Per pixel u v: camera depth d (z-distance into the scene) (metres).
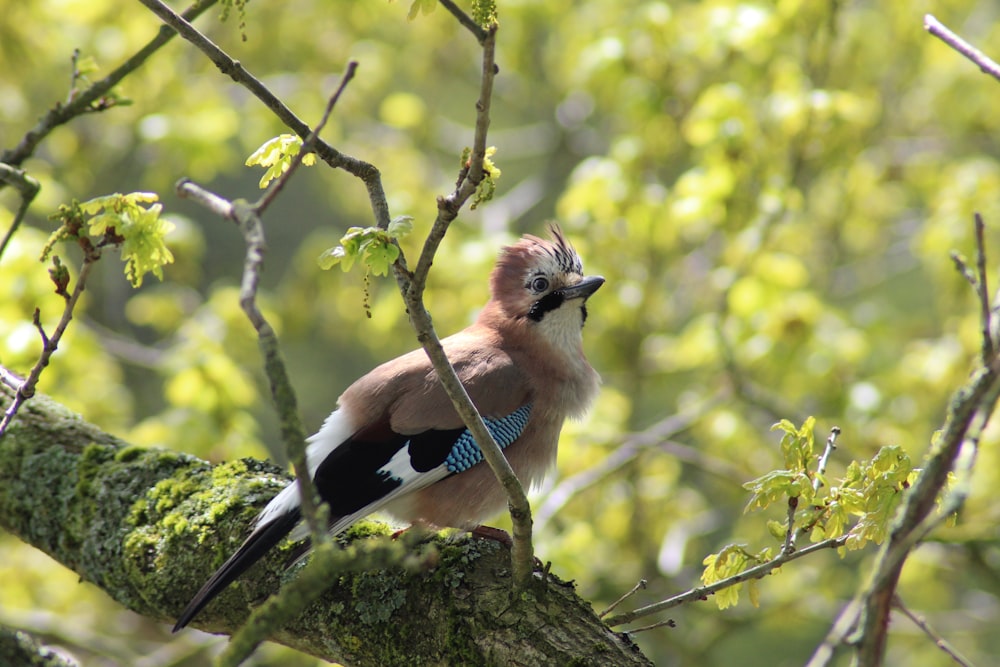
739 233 11.02
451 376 4.60
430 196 12.96
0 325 9.38
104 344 11.38
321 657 6.02
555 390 7.33
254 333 12.02
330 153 5.07
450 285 11.65
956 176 11.40
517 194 14.62
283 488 6.53
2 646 4.74
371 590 5.73
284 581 5.99
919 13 11.67
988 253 11.41
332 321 13.87
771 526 5.50
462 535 6.05
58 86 12.92
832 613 11.41
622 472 11.58
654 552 11.97
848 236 13.49
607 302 11.45
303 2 13.25
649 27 10.91
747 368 11.41
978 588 12.95
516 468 7.14
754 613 11.57
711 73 11.27
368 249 4.52
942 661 12.09
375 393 6.76
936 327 12.45
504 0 12.62
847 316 11.71
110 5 12.24
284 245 21.27
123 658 10.58
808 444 5.30
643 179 11.28
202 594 5.57
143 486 6.66
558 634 5.35
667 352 12.27
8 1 11.92
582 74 11.92
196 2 7.18
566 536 10.25
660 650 12.97
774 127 10.80
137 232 5.16
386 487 6.53
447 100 18.44
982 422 4.00
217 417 10.64
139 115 12.31
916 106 13.00
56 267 5.24
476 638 5.43
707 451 12.24
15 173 6.80
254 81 5.07
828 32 10.80
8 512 6.92
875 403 10.83
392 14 13.38
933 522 3.82
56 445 7.03
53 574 11.88
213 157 11.90
